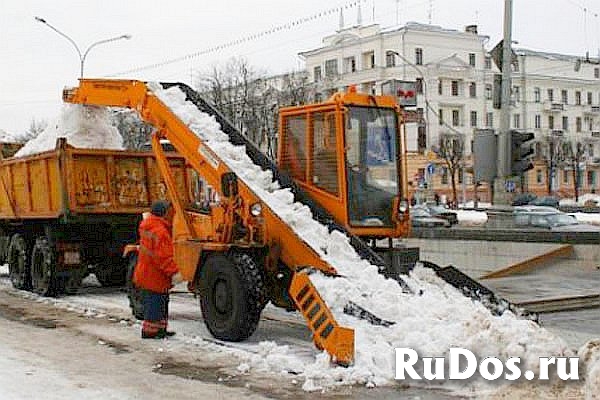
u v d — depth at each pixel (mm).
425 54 78438
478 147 18031
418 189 67375
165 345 11000
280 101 56188
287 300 11172
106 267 17594
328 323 9406
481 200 75938
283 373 9289
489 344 9094
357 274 10180
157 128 12906
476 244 20578
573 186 86125
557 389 8297
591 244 18969
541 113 90500
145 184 16656
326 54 82812
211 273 11281
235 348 10617
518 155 17688
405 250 11344
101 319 13391
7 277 20875
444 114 79312
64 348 10859
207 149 11844
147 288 11508
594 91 94938
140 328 12414
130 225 16797
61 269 16266
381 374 8930
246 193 11062
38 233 17125
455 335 9281
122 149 16656
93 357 10258
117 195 16312
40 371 9445
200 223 12016
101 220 16094
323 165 11266
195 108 12805
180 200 12562
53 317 13641
